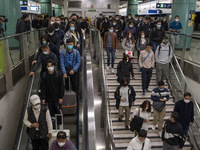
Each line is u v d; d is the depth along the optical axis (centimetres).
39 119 397
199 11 1529
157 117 621
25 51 677
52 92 486
